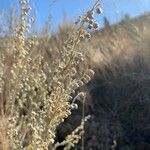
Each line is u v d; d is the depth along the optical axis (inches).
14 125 13.0
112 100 32.7
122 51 37.3
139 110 31.3
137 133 29.9
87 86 33.5
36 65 14.9
